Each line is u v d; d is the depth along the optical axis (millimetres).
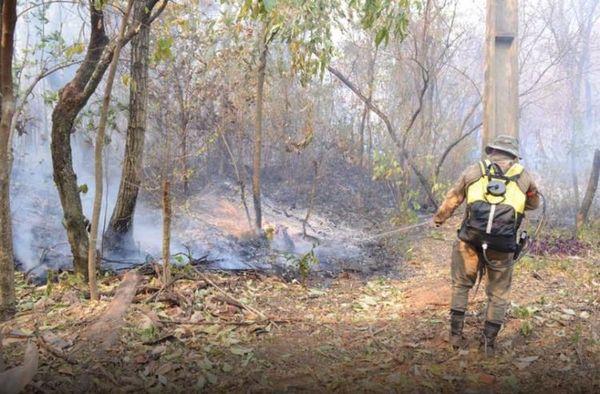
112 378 3844
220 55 8578
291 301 5746
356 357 4379
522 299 5758
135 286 5414
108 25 7293
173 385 3805
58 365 4016
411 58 10156
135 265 6484
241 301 5484
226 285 5922
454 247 4582
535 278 6559
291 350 4473
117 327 4609
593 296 5875
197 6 7918
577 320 5148
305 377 4023
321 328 4969
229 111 9250
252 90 9273
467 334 4820
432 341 4691
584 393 3854
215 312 5129
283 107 11336
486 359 4348
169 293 5391
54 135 5719
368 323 5125
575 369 4188
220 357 4270
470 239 4375
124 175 6750
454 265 4578
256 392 3783
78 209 5879
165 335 4492
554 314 5273
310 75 7832
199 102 9086
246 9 4938
